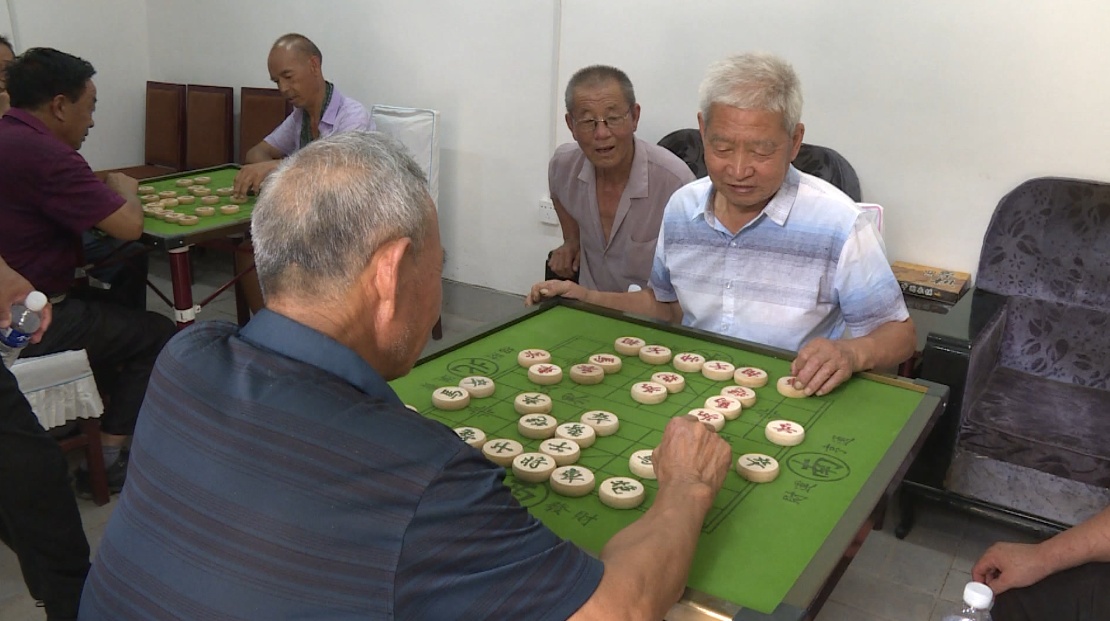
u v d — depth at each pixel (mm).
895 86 3029
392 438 856
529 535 887
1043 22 2719
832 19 3090
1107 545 1548
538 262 4180
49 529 2066
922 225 3102
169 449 896
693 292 2064
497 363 1806
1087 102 2713
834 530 1175
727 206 1925
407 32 4246
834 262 1856
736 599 1054
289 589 806
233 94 5004
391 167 939
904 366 2701
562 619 871
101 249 3215
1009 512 2367
